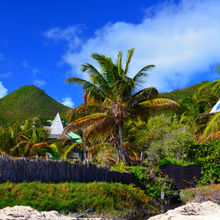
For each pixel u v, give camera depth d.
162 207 12.32
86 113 20.92
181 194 13.72
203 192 11.89
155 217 3.38
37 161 10.63
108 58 17.88
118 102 17.36
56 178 11.01
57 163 11.21
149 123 23.16
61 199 9.02
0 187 8.57
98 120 17.75
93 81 18.00
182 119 28.39
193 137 20.00
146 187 14.13
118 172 13.70
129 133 23.83
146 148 22.95
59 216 3.37
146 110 18.42
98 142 23.95
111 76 17.66
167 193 14.13
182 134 19.20
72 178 11.53
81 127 18.42
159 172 15.72
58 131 34.16
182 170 15.46
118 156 20.12
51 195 8.97
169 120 24.81
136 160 22.84
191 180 15.43
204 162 15.68
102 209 9.40
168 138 20.34
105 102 18.72
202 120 22.98
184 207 3.58
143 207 11.30
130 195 11.57
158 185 14.20
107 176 13.02
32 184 9.50
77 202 9.08
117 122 17.89
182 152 18.31
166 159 18.12
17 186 8.93
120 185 12.02
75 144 21.69
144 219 9.45
